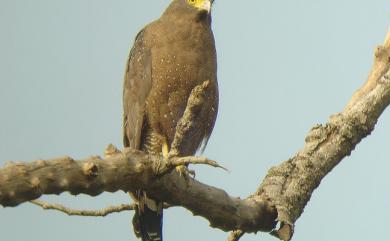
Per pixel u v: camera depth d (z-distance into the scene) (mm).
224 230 10562
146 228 11805
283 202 10711
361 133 11328
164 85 13367
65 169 8195
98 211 10516
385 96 11453
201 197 9984
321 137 11250
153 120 13594
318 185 11141
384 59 11656
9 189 7723
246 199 10672
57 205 10336
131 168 9008
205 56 13398
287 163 11086
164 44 13406
